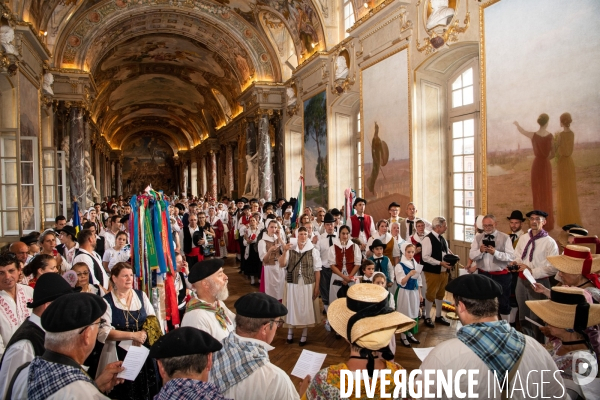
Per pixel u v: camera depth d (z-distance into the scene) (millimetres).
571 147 6652
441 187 11055
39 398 2254
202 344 2256
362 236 9867
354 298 2430
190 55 27281
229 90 28812
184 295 6672
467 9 8945
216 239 16641
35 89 13008
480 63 8422
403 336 7051
